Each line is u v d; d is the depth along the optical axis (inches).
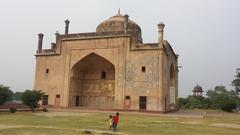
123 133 328.5
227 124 491.8
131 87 770.8
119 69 794.8
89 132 322.7
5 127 352.2
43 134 297.7
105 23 936.9
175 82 1056.2
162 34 761.6
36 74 900.0
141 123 461.1
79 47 863.7
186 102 1594.5
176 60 1099.3
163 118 584.7
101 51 830.5
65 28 928.9
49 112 690.2
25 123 414.6
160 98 733.9
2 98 612.4
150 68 758.5
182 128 399.5
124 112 724.7
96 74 927.0
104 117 555.5
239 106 1497.3
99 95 909.2
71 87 864.3
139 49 780.0
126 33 805.2
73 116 571.8
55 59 887.7
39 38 918.4
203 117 638.5
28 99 700.7
